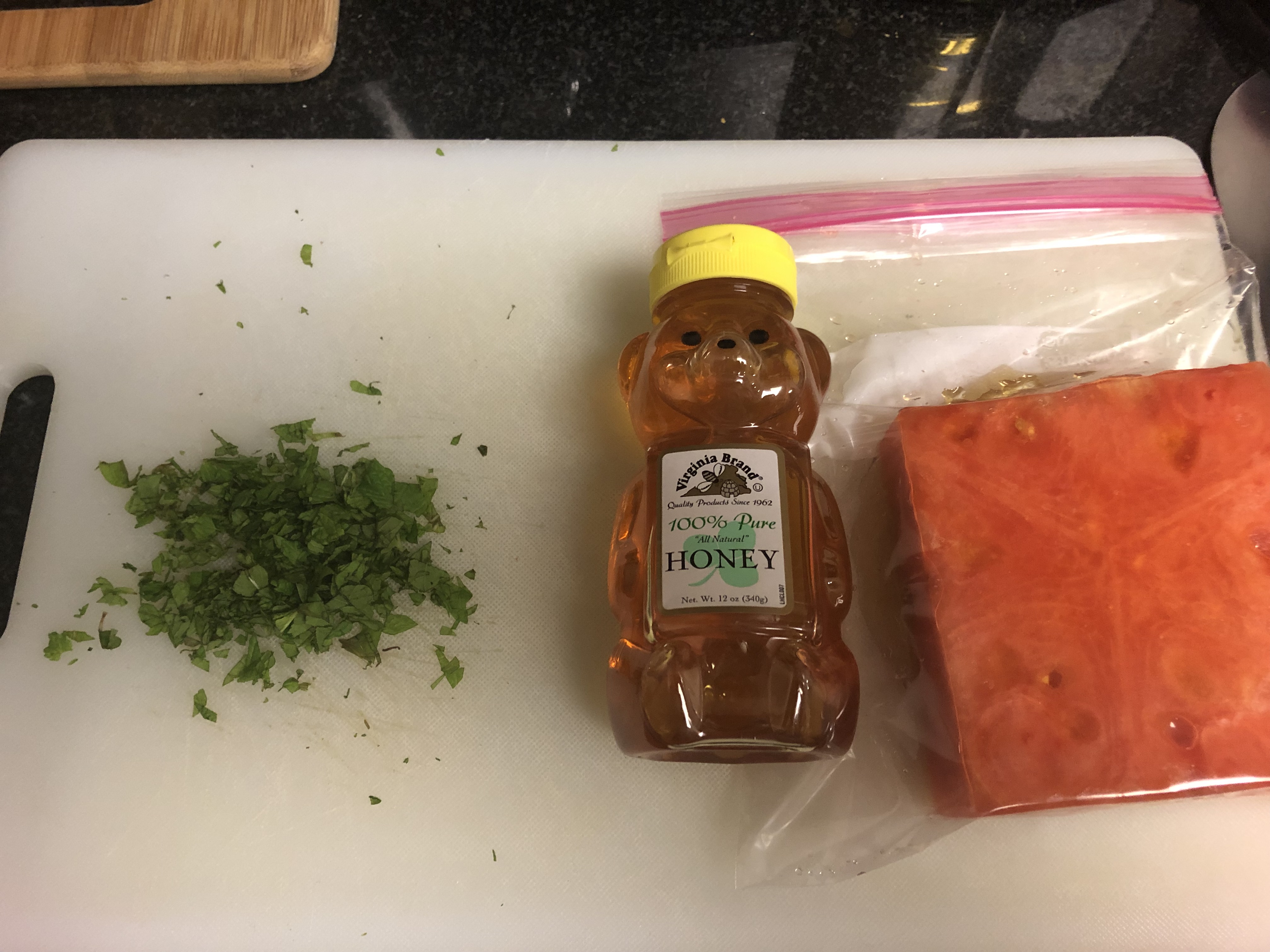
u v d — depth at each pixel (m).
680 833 0.31
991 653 0.29
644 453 0.35
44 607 0.34
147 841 0.32
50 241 0.37
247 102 0.40
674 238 0.31
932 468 0.30
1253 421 0.29
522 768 0.32
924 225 0.36
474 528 0.34
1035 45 0.41
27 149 0.38
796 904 0.31
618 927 0.31
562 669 0.33
